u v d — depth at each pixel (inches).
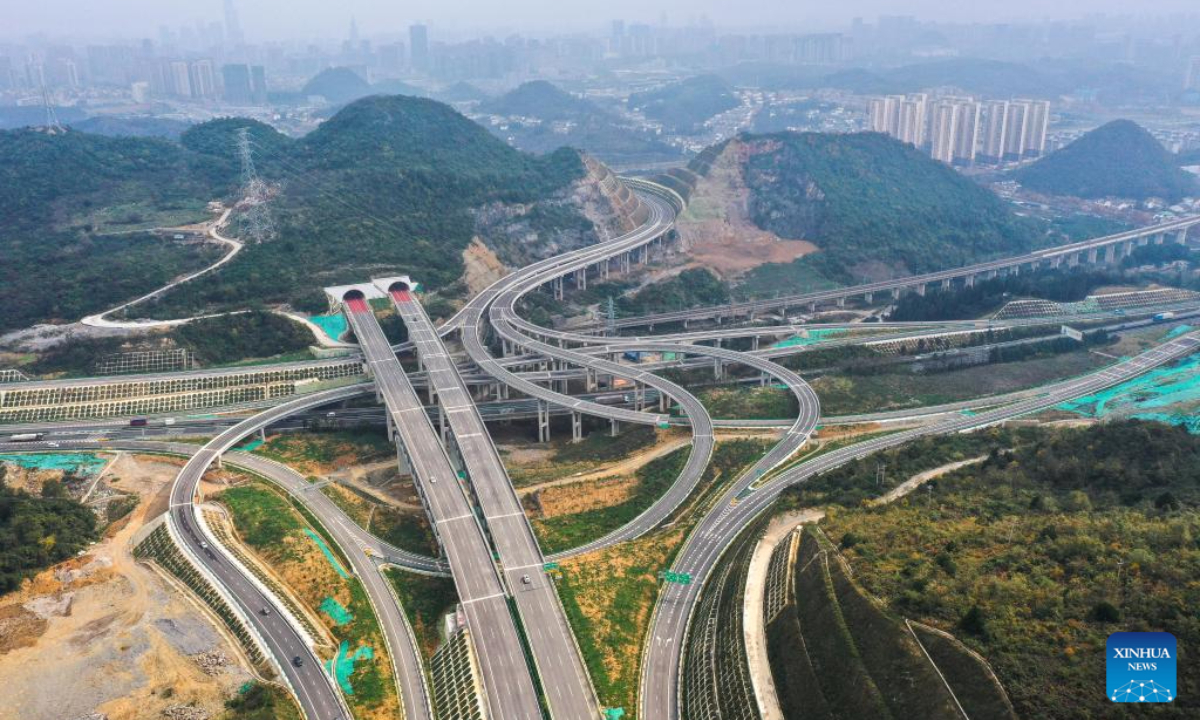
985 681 6427.2
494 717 7751.0
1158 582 7160.4
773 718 7214.6
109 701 7751.0
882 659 6993.1
